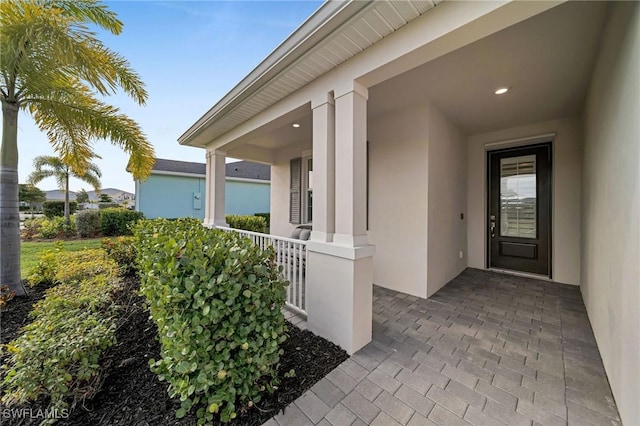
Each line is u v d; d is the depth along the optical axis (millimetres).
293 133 5219
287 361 1991
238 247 1646
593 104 2596
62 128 3885
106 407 1485
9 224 3018
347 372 1871
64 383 1439
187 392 1354
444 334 2412
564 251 3934
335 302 2250
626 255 1450
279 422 1436
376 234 3965
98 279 2807
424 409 1535
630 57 1420
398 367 1929
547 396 1632
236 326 1471
